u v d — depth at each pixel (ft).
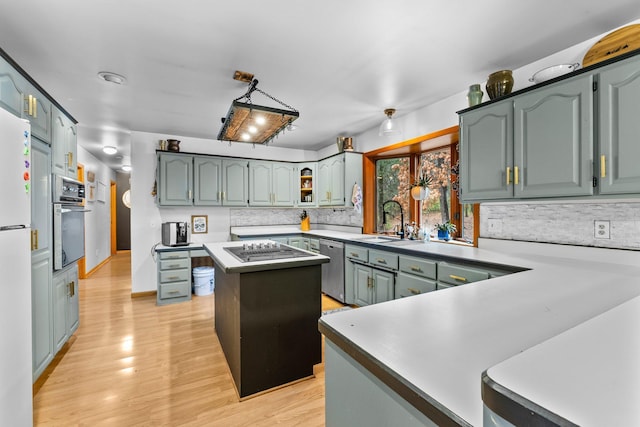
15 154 4.46
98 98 9.20
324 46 6.44
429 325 2.80
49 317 6.91
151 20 5.54
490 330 2.67
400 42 6.31
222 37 6.09
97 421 5.32
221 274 8.07
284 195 15.42
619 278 4.62
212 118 11.19
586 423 1.11
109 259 22.77
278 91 8.79
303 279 6.69
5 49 6.46
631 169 4.67
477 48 6.53
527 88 6.07
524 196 6.16
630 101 4.67
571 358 1.69
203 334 9.09
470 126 7.32
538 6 5.17
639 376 1.47
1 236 4.08
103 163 21.21
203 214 14.70
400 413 2.09
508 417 1.34
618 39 5.10
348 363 2.68
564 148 5.49
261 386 6.19
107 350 8.03
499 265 5.97
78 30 5.82
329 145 16.17
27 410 4.61
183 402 5.87
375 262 9.68
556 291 3.92
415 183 10.82
